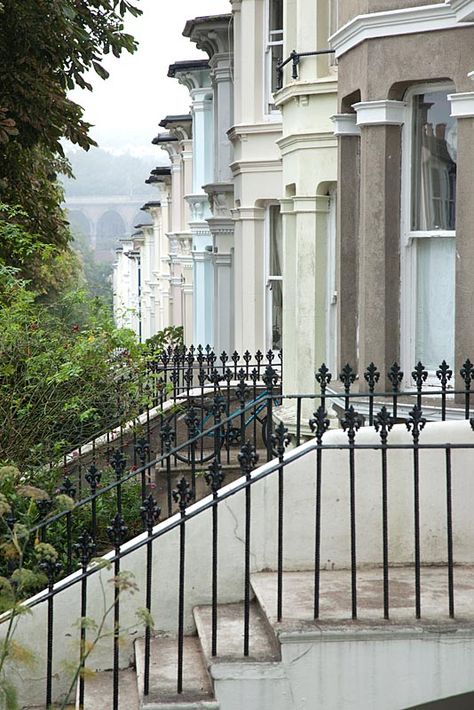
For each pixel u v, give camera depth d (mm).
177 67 56844
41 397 22438
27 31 29938
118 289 178000
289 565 15773
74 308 28266
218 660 13508
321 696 13500
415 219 21422
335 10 28422
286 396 16875
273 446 15672
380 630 13500
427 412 20250
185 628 15555
